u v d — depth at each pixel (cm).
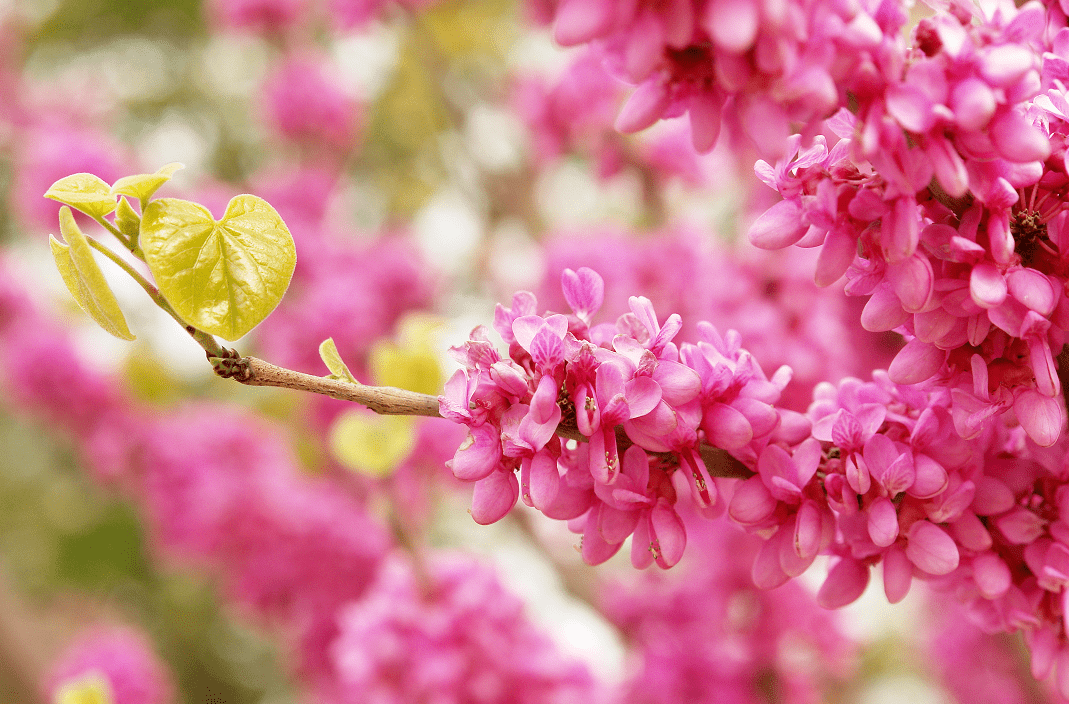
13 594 214
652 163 120
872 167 46
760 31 44
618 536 48
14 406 179
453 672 74
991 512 49
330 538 124
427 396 48
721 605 109
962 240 47
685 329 103
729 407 48
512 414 47
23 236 199
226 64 196
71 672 136
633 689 108
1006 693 131
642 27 45
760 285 90
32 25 190
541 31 126
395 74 170
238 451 142
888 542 48
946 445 48
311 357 127
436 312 138
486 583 80
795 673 111
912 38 46
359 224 185
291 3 155
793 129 50
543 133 125
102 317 46
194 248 46
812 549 48
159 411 162
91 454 162
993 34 46
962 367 48
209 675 218
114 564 209
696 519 109
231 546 130
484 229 158
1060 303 47
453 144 164
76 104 186
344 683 80
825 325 87
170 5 188
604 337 48
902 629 171
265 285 47
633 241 111
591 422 46
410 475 109
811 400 85
